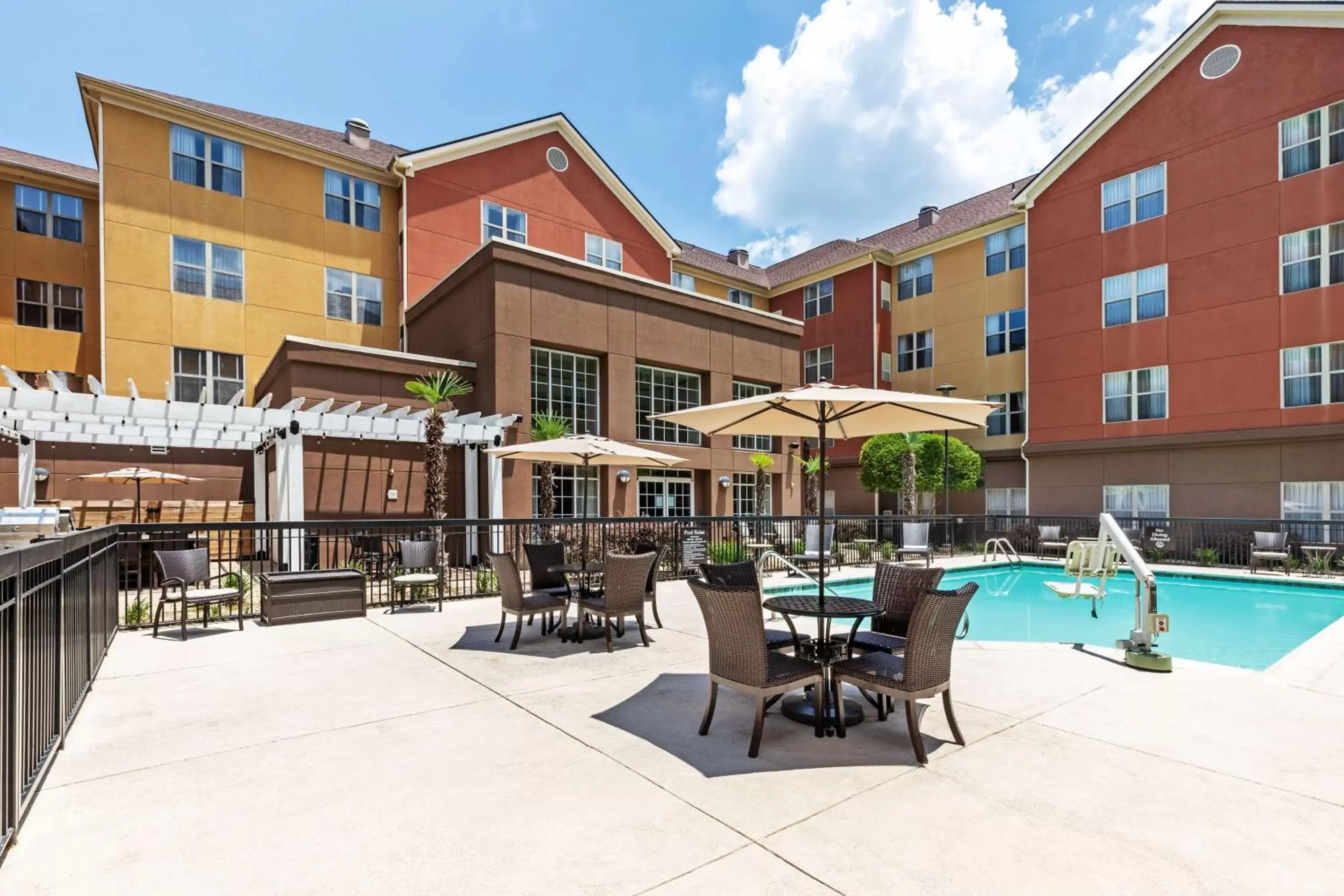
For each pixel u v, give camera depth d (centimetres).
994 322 2294
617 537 1344
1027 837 289
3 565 260
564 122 2089
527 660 599
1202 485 1717
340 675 548
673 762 370
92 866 266
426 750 386
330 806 317
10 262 1627
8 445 1388
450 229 1891
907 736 412
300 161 1759
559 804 320
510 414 1474
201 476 1573
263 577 784
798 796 328
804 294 2848
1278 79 1620
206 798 325
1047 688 514
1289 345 1583
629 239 2267
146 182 1558
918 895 247
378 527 898
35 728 329
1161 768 363
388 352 1449
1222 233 1698
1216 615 1057
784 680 392
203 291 1617
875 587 550
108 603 640
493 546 1251
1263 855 276
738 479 2005
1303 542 1476
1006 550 1669
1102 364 1912
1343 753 384
